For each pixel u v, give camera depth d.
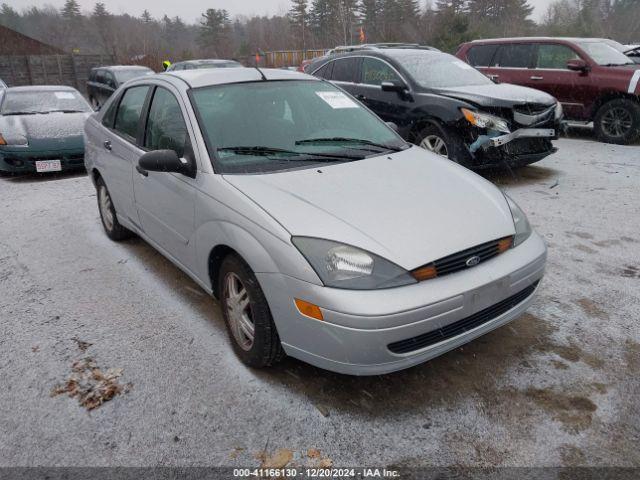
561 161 7.67
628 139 8.69
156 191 3.59
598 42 9.49
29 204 6.40
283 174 2.99
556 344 3.04
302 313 2.44
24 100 8.74
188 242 3.28
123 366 2.98
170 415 2.57
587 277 3.86
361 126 3.73
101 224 5.55
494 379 2.75
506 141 5.94
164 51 34.50
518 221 2.95
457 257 2.53
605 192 5.96
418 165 3.29
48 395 2.76
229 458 2.30
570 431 2.38
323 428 2.46
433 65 7.02
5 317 3.59
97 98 17.80
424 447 2.32
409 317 2.33
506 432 2.39
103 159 4.56
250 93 3.57
